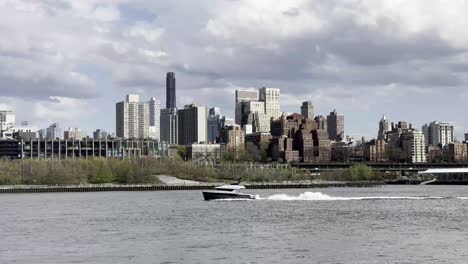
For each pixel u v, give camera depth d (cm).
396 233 14588
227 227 15875
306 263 10812
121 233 14850
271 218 18038
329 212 19912
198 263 10862
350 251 11962
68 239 13838
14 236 14425
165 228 15788
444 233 14550
